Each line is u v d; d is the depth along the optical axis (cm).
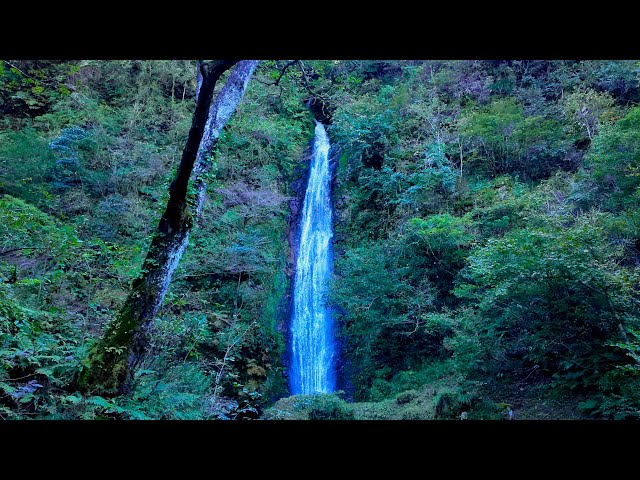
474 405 727
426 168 1439
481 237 1139
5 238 564
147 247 574
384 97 1870
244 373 1283
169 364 640
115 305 659
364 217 1664
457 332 880
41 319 540
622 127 929
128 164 1545
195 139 468
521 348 779
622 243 785
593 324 648
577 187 1035
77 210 1354
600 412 606
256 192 1617
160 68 1811
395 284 1230
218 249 1369
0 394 358
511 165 1437
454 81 1730
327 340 1513
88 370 425
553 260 594
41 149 1384
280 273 1675
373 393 1190
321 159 2000
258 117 1842
